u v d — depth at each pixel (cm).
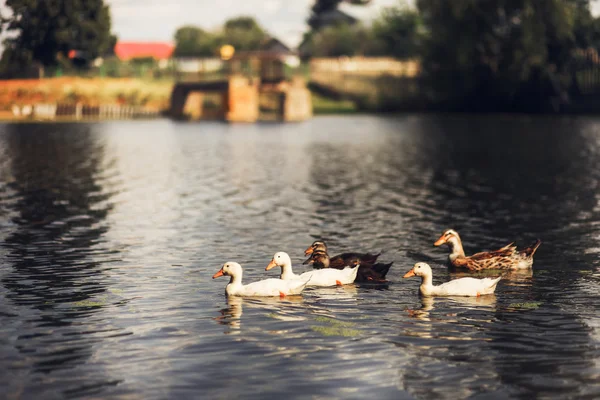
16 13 11894
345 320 1500
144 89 12300
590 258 2064
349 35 16025
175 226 2533
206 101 12925
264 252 2138
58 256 2067
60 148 6006
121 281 1802
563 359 1291
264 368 1251
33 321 1488
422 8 11275
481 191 3428
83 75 12438
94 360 1284
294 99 11581
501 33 10738
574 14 10619
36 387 1177
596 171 4206
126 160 5003
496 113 11638
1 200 3116
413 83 12406
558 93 11000
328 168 4500
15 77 12319
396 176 4059
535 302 1631
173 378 1210
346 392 1160
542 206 2978
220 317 1516
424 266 1681
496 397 1144
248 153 5609
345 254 1931
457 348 1343
